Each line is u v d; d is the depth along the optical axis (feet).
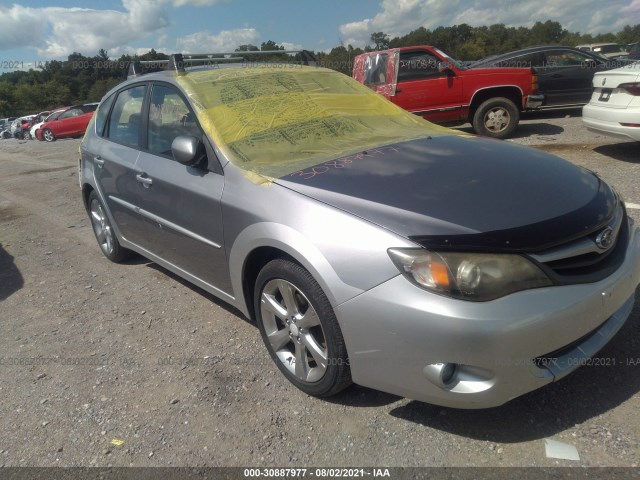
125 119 13.38
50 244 18.98
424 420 7.98
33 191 30.14
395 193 7.77
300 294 8.30
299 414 8.40
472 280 6.55
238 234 9.04
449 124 35.29
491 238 6.75
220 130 10.14
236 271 9.39
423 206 7.38
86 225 21.24
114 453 7.93
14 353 11.17
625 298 7.86
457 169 8.51
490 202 7.42
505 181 8.05
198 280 11.22
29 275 15.88
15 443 8.36
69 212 23.84
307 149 10.22
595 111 22.24
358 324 7.21
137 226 12.88
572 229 7.14
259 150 9.99
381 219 7.29
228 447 7.83
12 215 24.44
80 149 16.01
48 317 12.82
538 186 7.95
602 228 7.53
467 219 7.04
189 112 10.74
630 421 7.54
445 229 6.89
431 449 7.43
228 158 9.58
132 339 11.31
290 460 7.48
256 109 11.02
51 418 8.88
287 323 8.73
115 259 15.97
